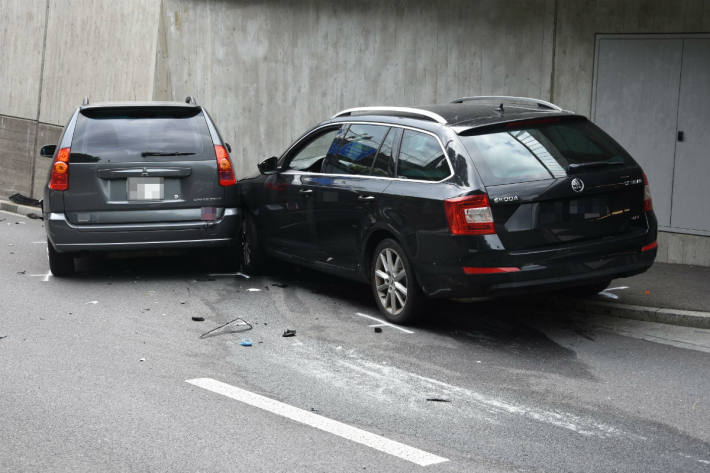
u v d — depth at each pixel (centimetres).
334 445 511
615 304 838
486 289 706
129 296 912
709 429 543
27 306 862
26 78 2027
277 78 1496
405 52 1320
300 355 699
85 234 938
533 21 1164
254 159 1539
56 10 1964
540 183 712
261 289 950
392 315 797
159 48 1652
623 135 1086
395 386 623
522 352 713
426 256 739
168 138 962
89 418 551
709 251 1027
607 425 548
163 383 623
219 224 964
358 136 857
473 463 486
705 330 784
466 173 715
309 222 898
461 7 1244
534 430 538
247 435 525
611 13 1084
